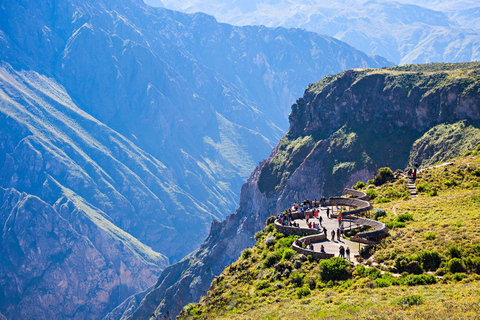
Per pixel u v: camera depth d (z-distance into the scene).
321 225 62.81
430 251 46.72
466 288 39.28
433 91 164.75
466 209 59.84
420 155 156.00
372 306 39.09
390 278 44.94
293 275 50.75
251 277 56.75
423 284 43.06
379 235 53.41
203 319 50.88
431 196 72.50
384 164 164.62
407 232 53.41
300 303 44.44
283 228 63.84
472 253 45.22
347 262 48.97
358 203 67.75
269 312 44.03
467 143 140.88
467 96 151.25
